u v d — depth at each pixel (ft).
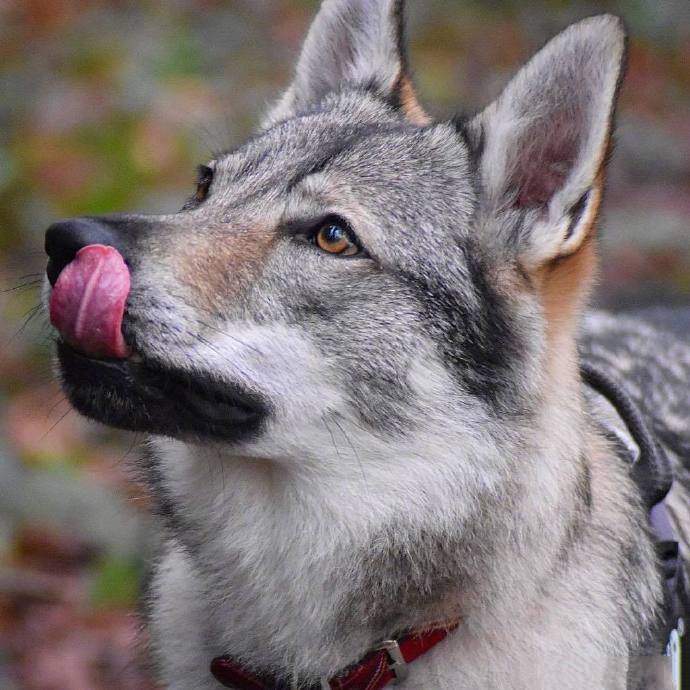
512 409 26.11
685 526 30.48
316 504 25.93
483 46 85.35
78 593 40.91
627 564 26.63
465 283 26.55
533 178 27.63
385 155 27.40
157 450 27.68
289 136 28.76
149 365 25.11
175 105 66.59
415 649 25.43
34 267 55.11
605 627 25.62
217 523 26.73
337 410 25.98
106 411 25.18
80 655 39.01
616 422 30.25
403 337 26.11
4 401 49.57
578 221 26.73
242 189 27.40
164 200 58.85
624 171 75.92
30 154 60.75
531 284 26.84
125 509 43.04
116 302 24.43
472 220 27.02
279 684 26.35
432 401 25.99
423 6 89.40
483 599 25.40
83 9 77.51
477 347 26.30
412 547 25.67
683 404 34.27
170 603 27.96
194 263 25.63
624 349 36.42
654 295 62.23
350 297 26.16
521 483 25.73
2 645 39.27
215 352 25.39
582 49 26.73
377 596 25.68
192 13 82.02
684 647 29.09
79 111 65.21
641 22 91.50
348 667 25.95
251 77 74.28
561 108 27.43
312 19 32.22
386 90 30.94
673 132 81.10
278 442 25.75
